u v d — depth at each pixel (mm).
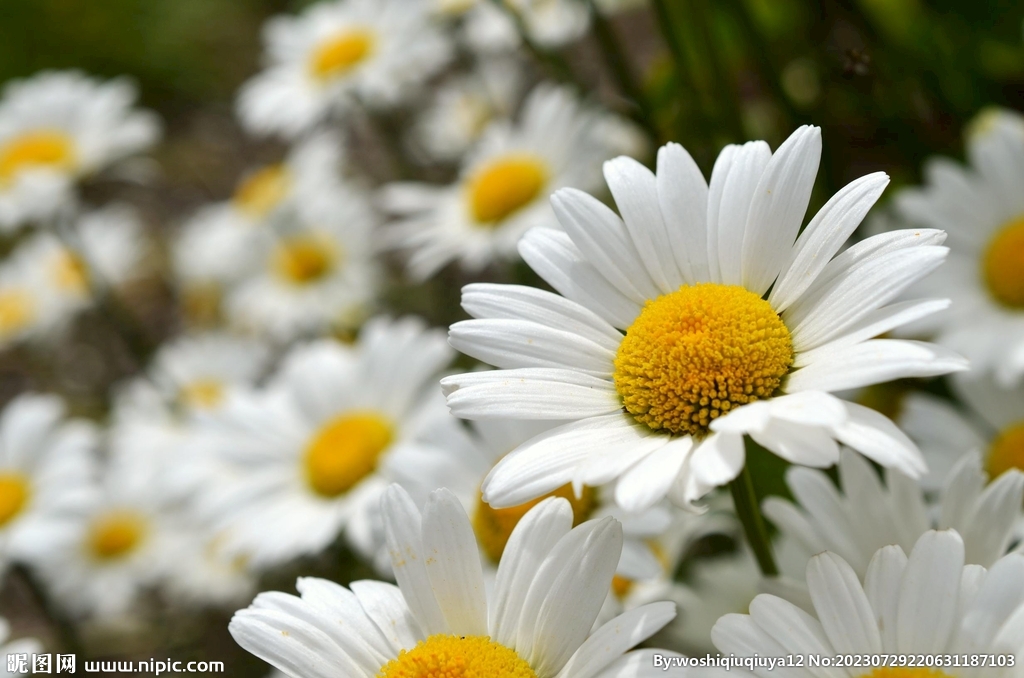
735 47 457
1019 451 380
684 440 320
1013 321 399
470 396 323
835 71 437
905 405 390
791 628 314
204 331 595
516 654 320
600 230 336
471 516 372
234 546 417
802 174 327
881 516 336
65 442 464
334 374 425
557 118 445
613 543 319
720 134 426
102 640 481
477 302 332
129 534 487
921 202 413
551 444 320
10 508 455
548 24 489
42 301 597
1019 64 443
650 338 325
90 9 784
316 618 324
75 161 501
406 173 524
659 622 314
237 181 726
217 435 428
